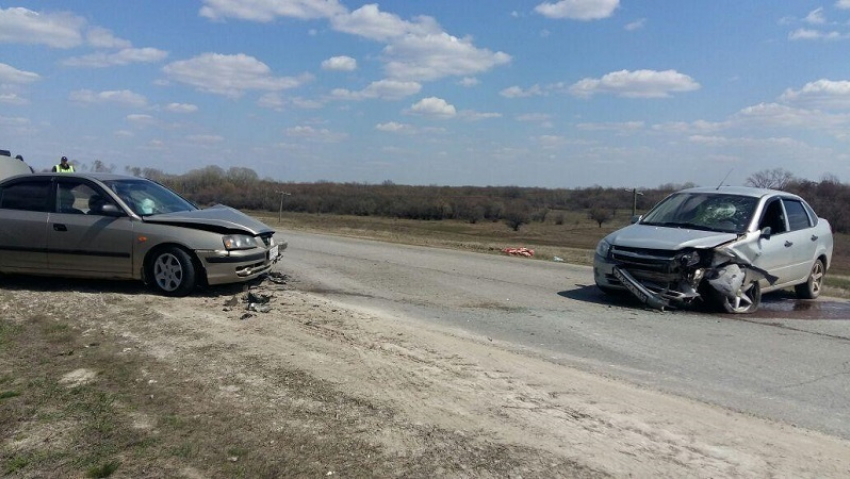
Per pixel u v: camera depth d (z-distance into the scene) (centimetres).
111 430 421
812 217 1045
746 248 861
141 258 788
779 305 960
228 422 426
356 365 531
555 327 738
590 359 607
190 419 432
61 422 434
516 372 535
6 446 405
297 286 932
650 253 852
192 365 530
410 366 535
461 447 391
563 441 402
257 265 837
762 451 400
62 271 809
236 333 620
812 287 1022
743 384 549
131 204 817
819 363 624
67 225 797
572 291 1002
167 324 649
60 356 557
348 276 1049
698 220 932
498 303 877
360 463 372
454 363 551
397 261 1277
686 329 752
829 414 483
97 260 795
